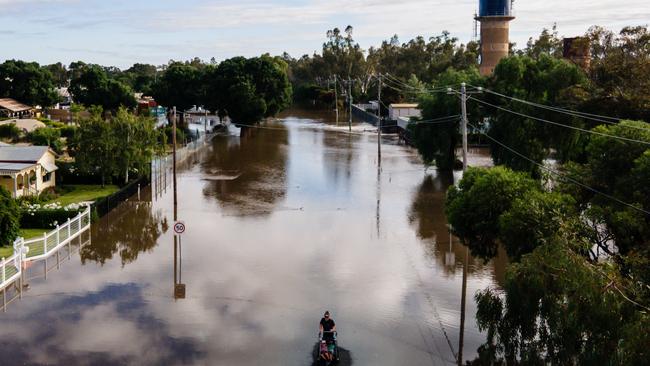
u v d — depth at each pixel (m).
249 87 92.25
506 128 47.88
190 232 37.22
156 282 27.77
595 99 43.31
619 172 21.05
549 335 16.20
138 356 20.19
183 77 106.06
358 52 191.88
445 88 56.53
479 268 30.38
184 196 48.50
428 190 50.97
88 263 30.89
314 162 66.62
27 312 24.00
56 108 130.50
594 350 14.11
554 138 45.81
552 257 15.80
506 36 108.06
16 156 47.03
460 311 24.59
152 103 139.88
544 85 49.22
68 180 52.97
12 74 116.88
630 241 18.61
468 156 68.56
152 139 52.81
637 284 15.02
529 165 45.66
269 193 49.81
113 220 40.41
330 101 157.88
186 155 71.50
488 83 53.91
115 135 50.69
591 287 14.28
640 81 44.03
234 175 58.56
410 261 31.44
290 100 104.00
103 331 22.22
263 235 36.41
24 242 30.25
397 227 38.59
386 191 50.56
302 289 26.97
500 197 22.66
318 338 21.77
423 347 21.33
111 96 111.56
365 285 27.64
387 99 120.94
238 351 20.67
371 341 21.77
